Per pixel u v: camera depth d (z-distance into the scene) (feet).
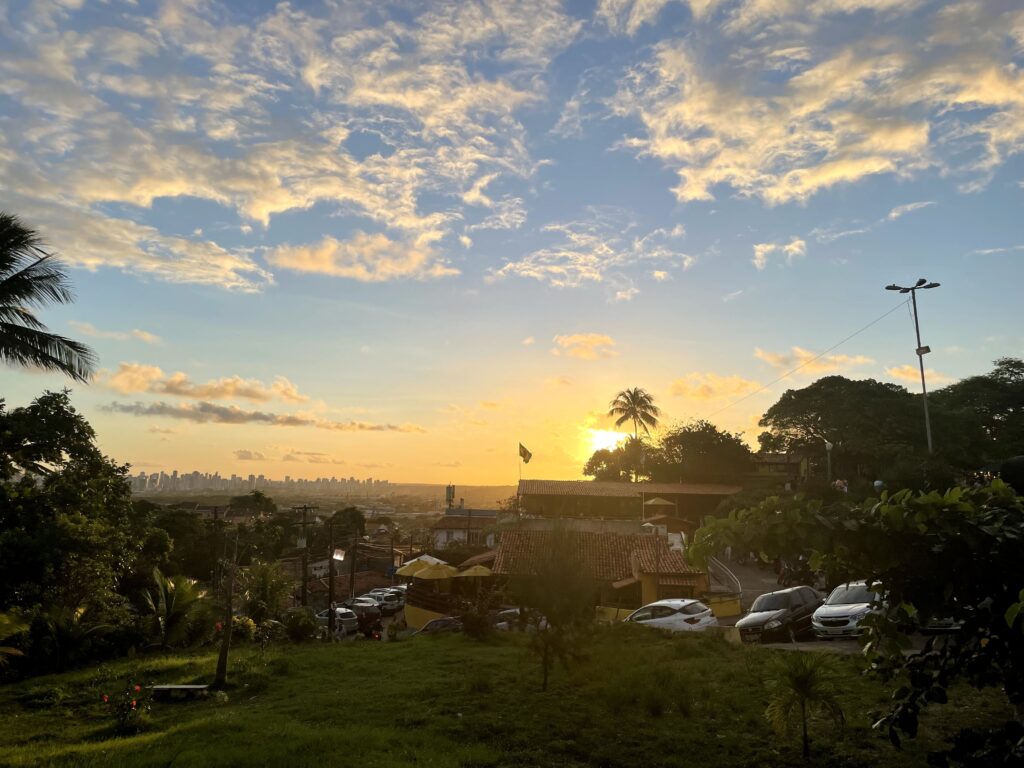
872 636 15.75
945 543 13.17
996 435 180.04
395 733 30.86
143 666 54.60
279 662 53.26
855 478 178.29
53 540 55.47
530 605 40.32
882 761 25.04
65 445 63.82
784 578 98.17
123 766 26.78
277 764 26.08
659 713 32.89
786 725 26.84
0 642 53.01
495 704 35.94
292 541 223.92
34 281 59.36
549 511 194.49
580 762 26.99
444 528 245.24
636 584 97.30
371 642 70.74
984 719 28.96
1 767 27.58
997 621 13.39
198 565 159.94
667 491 190.90
